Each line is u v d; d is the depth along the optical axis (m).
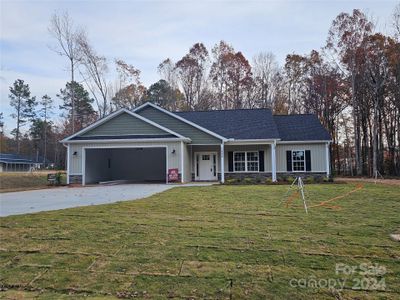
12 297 3.26
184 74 41.12
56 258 4.24
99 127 19.27
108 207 7.97
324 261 4.06
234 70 39.81
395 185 14.35
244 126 20.61
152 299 3.20
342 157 36.91
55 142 58.25
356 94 29.98
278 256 4.23
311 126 21.20
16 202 10.05
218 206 8.09
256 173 20.12
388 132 30.55
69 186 17.77
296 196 9.93
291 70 37.91
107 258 4.22
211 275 3.69
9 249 4.59
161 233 5.34
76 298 3.23
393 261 4.05
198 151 20.77
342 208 7.75
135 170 24.00
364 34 27.39
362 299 3.16
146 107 20.12
